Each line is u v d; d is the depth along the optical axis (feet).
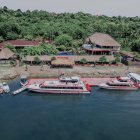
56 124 251.80
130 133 237.66
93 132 237.66
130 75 401.90
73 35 654.53
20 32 650.02
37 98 319.27
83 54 505.66
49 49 488.02
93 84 371.35
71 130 240.53
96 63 456.45
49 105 298.56
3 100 306.35
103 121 260.21
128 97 331.57
